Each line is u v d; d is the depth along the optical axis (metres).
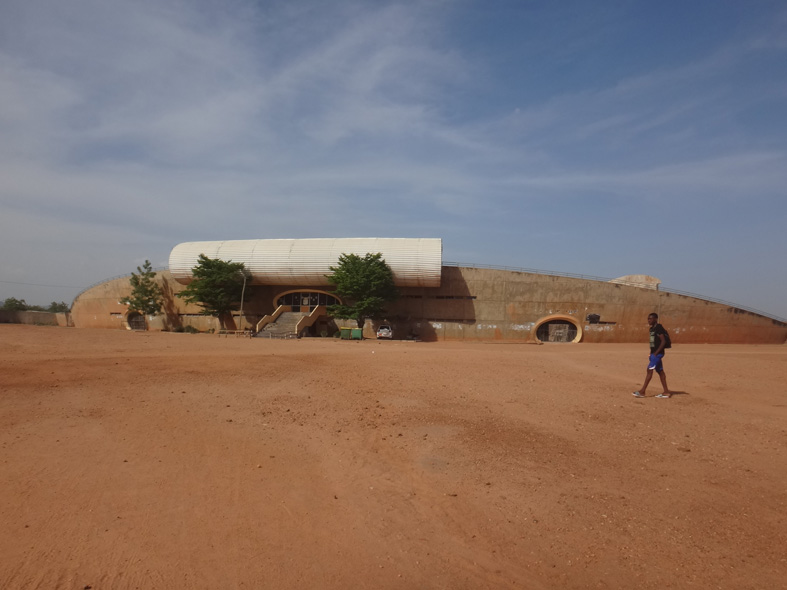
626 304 53.22
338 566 5.24
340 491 7.00
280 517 6.21
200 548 5.46
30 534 5.62
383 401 12.24
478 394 13.12
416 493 6.95
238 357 20.67
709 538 5.73
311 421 10.40
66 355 19.73
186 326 60.88
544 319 54.22
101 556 5.25
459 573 5.17
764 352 32.03
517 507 6.51
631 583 4.98
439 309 56.16
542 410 11.30
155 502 6.50
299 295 59.12
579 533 5.88
